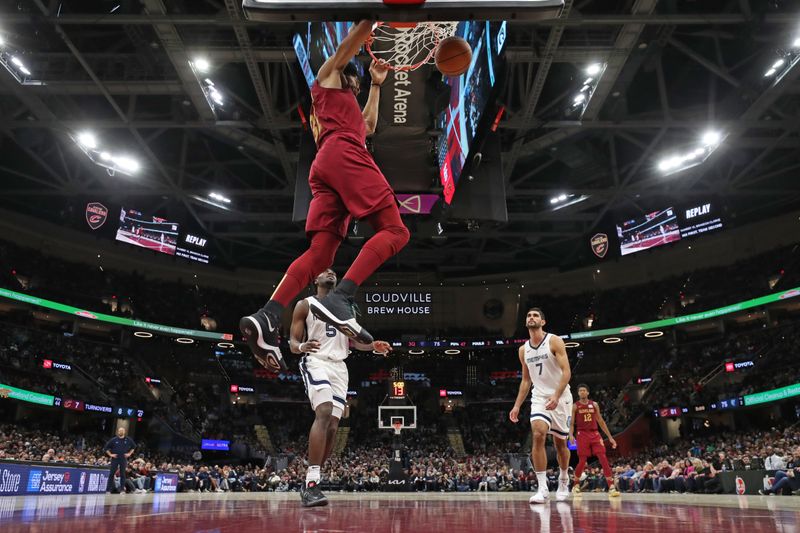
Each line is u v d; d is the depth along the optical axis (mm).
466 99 15188
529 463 38156
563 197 37125
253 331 2584
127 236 40031
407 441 44469
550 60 22000
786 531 1986
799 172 35438
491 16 2799
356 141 2955
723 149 30109
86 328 40875
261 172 37938
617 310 44156
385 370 49969
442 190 18875
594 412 9086
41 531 1969
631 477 22938
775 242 38188
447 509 3857
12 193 34094
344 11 2803
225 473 26906
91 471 13484
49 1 19984
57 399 31312
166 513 3256
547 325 46156
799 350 33906
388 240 2826
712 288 40188
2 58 22547
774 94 24062
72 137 28625
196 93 24172
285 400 44969
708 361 39719
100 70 23922
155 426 36625
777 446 24875
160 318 41938
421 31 11867
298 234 40812
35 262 37438
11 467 10211
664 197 41031
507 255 46156
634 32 20750
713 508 4102
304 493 4332
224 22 19766
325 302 2691
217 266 46281
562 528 2184
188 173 32906
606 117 27391
